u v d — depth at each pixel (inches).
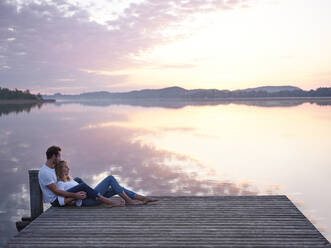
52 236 146.3
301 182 372.8
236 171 428.1
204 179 386.0
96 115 1943.9
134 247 134.6
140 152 578.9
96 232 150.1
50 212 178.4
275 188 348.2
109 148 627.8
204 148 620.1
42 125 1215.6
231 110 2388.0
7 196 321.4
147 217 168.9
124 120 1443.2
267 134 829.2
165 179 386.0
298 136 776.9
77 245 137.2
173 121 1344.7
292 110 2178.9
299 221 161.0
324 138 730.8
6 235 226.1
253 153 561.3
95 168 447.8
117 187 189.2
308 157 518.9
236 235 145.3
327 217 264.8
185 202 193.2
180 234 146.9
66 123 1311.5
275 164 469.7
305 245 135.5
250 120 1336.1
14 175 411.5
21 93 6811.0
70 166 462.3
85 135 860.0
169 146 649.0
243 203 189.8
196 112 2171.5
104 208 184.7
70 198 184.2
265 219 164.1
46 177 178.9
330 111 1987.0
